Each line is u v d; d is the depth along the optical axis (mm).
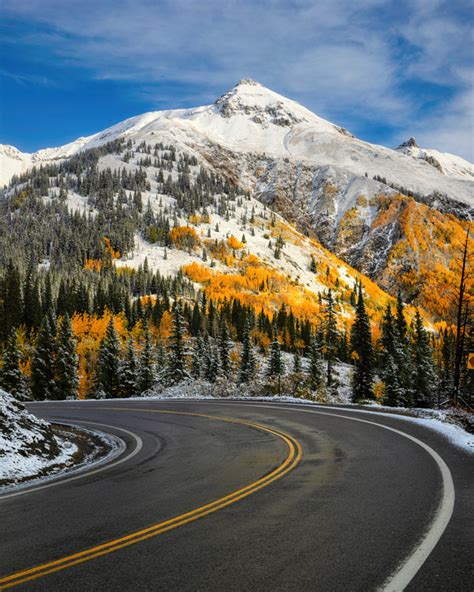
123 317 108000
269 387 36938
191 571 4461
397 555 4629
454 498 6512
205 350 64438
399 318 56188
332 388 60000
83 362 76062
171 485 8438
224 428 16547
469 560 4453
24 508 7398
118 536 5594
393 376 45250
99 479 9695
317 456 10289
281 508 6406
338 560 4566
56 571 4621
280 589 4016
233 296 196875
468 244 27422
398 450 10438
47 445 13422
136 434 17328
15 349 51719
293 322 139250
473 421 14961
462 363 30000
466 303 26984
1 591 4227
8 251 196250
